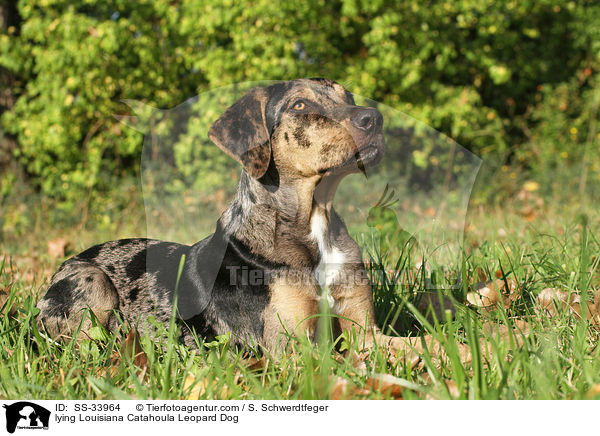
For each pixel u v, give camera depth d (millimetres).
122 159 13609
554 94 15641
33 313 3883
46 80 12656
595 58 16531
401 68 12570
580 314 3652
